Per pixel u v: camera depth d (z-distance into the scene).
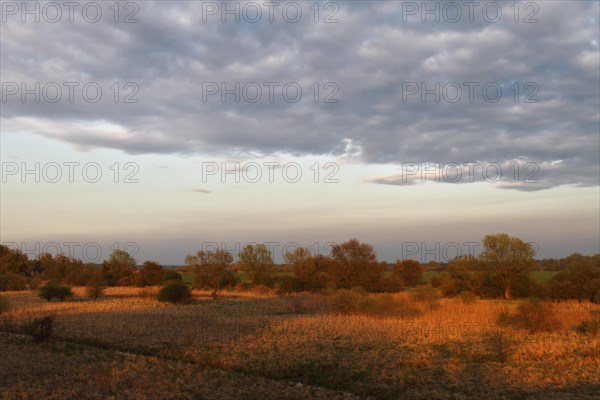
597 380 20.91
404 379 21.58
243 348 27.39
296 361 24.42
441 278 81.06
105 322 36.16
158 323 36.31
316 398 19.34
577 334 32.16
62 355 25.91
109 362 24.61
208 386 20.70
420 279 96.06
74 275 94.94
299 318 39.56
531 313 33.94
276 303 55.59
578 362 23.83
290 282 71.12
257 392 20.02
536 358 25.02
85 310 44.69
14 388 20.00
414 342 29.31
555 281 65.88
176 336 30.91
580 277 63.28
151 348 27.84
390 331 32.59
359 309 43.09
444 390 19.98
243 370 23.64
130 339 30.05
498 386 20.30
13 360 24.50
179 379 21.44
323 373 23.05
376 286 78.38
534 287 69.31
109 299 59.62
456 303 50.44
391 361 24.50
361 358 24.92
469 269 74.31
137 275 91.50
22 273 105.69
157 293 60.34
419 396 19.34
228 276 83.69
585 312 42.97
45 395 19.59
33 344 28.86
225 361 24.67
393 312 42.25
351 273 77.56
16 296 62.72
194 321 37.75
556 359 24.73
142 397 18.98
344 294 45.72
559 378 21.20
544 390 19.84
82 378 21.73
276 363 24.30
